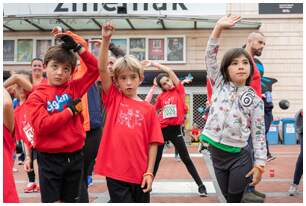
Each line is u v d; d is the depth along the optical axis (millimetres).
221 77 3348
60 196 3271
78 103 3150
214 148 3279
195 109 14969
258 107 3176
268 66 15031
